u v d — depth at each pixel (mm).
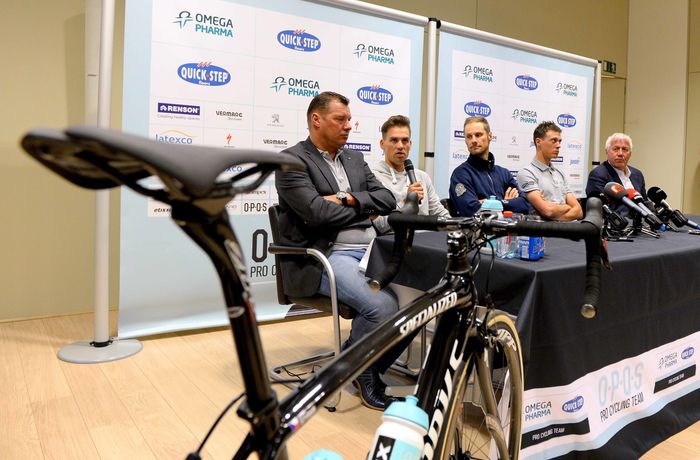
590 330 1476
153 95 2766
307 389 677
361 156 2541
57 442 1738
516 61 4160
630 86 6410
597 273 928
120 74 3414
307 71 3227
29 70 3170
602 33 6086
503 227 1001
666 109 6113
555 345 1387
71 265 3363
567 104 4527
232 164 505
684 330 1864
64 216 3320
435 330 1014
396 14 3469
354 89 3404
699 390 1976
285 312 3285
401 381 2312
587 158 4738
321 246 2191
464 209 3078
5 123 3127
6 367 2402
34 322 3178
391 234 1982
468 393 1264
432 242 1859
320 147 2387
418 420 776
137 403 2053
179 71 2828
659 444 1778
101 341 2658
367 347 776
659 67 6141
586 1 5875
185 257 2912
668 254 1698
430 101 3629
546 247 1811
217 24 2924
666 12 6051
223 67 2955
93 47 2666
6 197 3156
